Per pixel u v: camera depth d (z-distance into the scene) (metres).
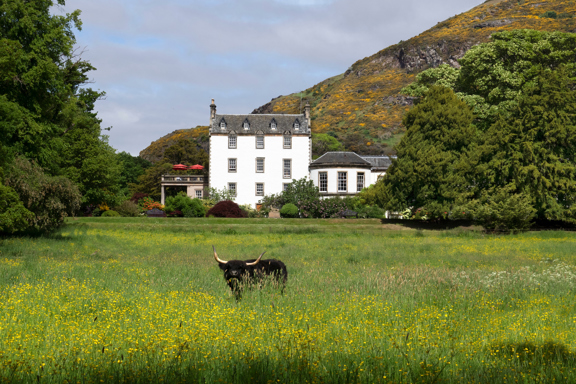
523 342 6.69
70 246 23.12
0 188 19.92
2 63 22.34
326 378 5.20
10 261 15.73
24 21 27.30
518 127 39.19
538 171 37.50
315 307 8.90
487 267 16.53
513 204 34.88
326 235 34.53
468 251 23.14
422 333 7.09
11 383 4.96
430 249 24.11
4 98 23.81
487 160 40.44
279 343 6.50
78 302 9.01
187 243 27.22
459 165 39.56
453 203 40.06
